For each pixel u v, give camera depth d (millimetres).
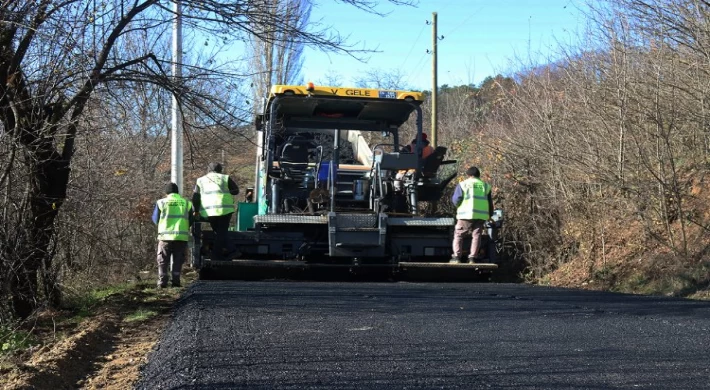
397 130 13719
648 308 8242
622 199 12836
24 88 7965
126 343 7113
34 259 8406
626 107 12281
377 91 12719
